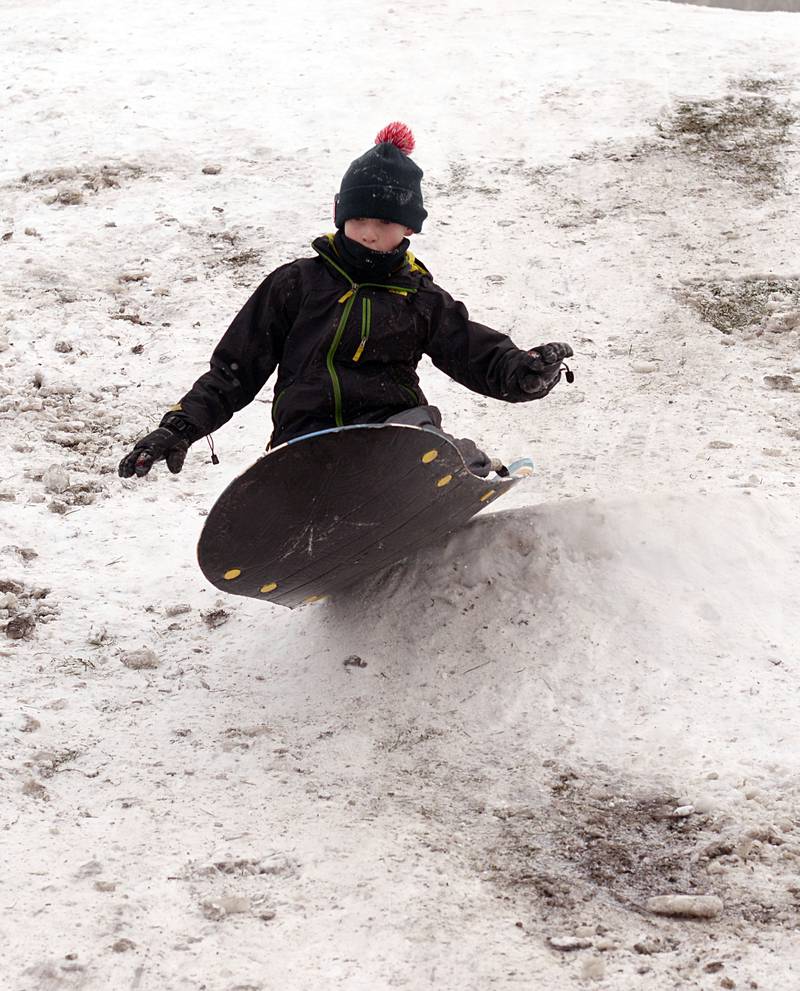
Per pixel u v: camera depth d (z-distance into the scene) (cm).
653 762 1028
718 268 2320
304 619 1264
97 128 2920
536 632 1185
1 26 3712
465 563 1244
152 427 1764
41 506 1533
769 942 816
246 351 1123
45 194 2575
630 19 3791
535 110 3044
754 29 3700
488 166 2741
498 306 2172
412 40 3569
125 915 831
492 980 779
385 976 782
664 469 1614
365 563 1196
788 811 954
